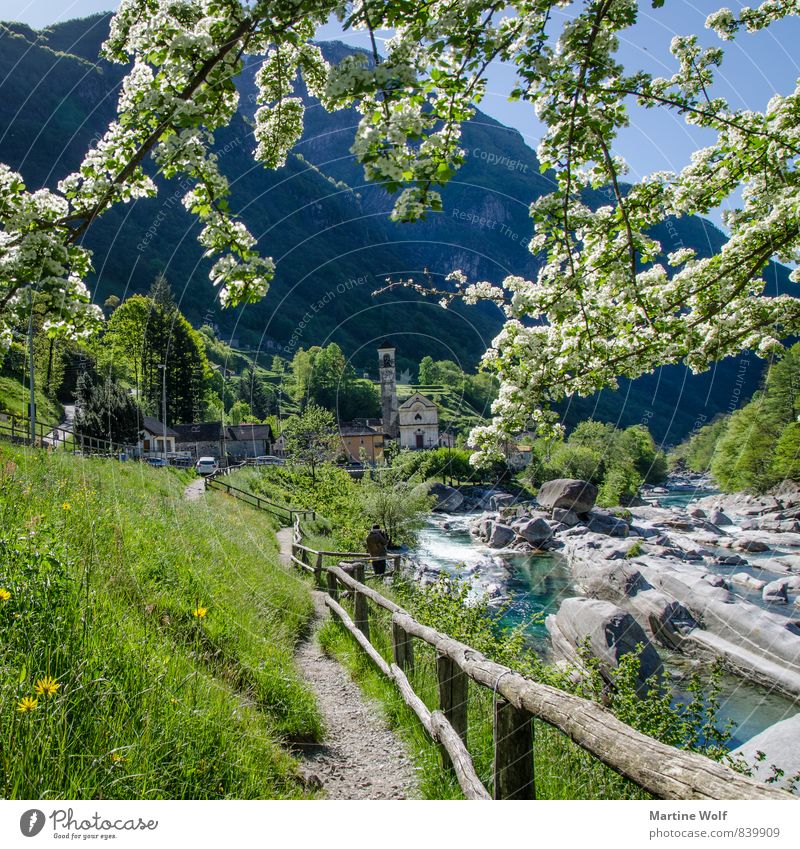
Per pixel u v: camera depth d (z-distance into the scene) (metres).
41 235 3.31
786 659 10.68
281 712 4.50
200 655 4.37
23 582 3.40
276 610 7.65
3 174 3.51
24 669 2.74
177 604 5.16
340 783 3.75
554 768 3.91
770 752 5.62
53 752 2.51
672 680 10.23
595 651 9.91
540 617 14.03
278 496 28.77
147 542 6.63
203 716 3.33
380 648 6.57
